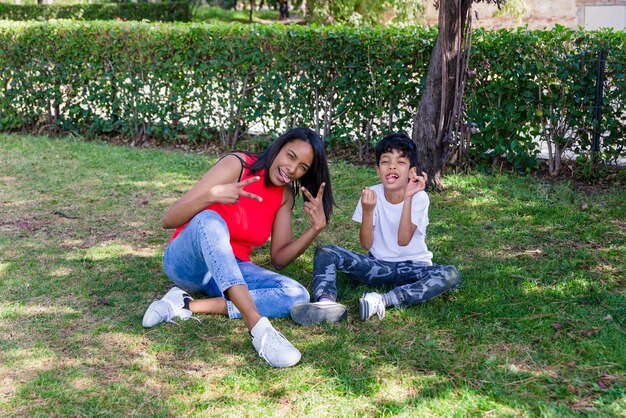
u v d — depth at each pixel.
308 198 3.86
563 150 6.77
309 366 3.28
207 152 8.29
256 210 3.79
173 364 3.30
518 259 4.66
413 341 3.51
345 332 3.62
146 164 7.46
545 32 6.52
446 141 6.18
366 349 3.43
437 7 6.09
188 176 7.04
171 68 8.38
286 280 3.78
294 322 3.75
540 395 3.00
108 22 8.82
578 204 5.82
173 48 8.31
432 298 3.99
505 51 6.61
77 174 7.04
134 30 8.45
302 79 7.69
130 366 3.28
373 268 4.06
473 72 6.29
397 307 3.86
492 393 3.01
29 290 4.15
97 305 3.95
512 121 6.75
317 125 7.74
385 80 7.21
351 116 7.56
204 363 3.32
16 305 3.93
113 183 6.72
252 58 7.90
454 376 3.17
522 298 4.00
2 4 20.95
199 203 3.56
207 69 8.20
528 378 3.14
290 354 3.25
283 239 4.02
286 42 7.67
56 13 21.72
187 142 8.71
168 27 8.30
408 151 3.93
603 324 3.62
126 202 6.10
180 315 3.72
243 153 3.82
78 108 9.07
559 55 6.50
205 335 3.59
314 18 15.41
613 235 5.09
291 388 3.08
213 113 8.35
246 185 3.67
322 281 3.88
